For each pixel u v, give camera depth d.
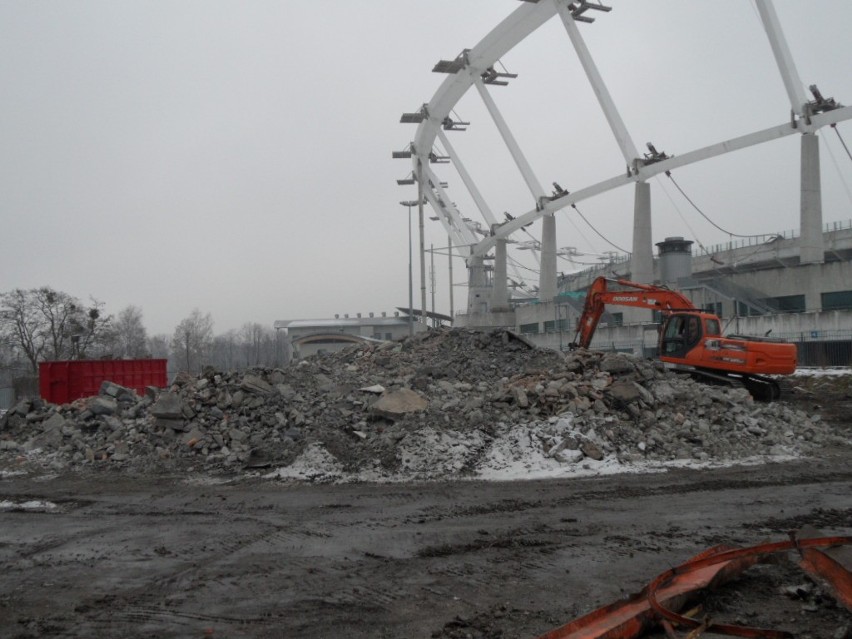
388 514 9.95
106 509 10.55
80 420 15.60
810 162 42.41
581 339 23.83
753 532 8.85
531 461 13.20
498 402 15.14
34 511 10.52
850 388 28.45
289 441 13.83
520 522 9.43
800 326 39.28
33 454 14.55
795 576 6.96
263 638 5.79
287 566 7.66
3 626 6.10
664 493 11.16
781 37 41.84
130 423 15.18
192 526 9.44
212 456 13.67
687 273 55.31
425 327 46.19
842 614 6.02
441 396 15.99
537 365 18.72
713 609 6.20
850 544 6.77
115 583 7.18
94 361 23.19
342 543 8.52
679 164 45.69
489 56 56.22
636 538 8.61
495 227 68.00
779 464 13.60
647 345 44.47
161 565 7.76
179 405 14.52
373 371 18.77
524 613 6.24
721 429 15.29
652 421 14.99
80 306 44.78
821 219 42.84
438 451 13.26
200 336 71.12
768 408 17.00
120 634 5.91
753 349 21.42
